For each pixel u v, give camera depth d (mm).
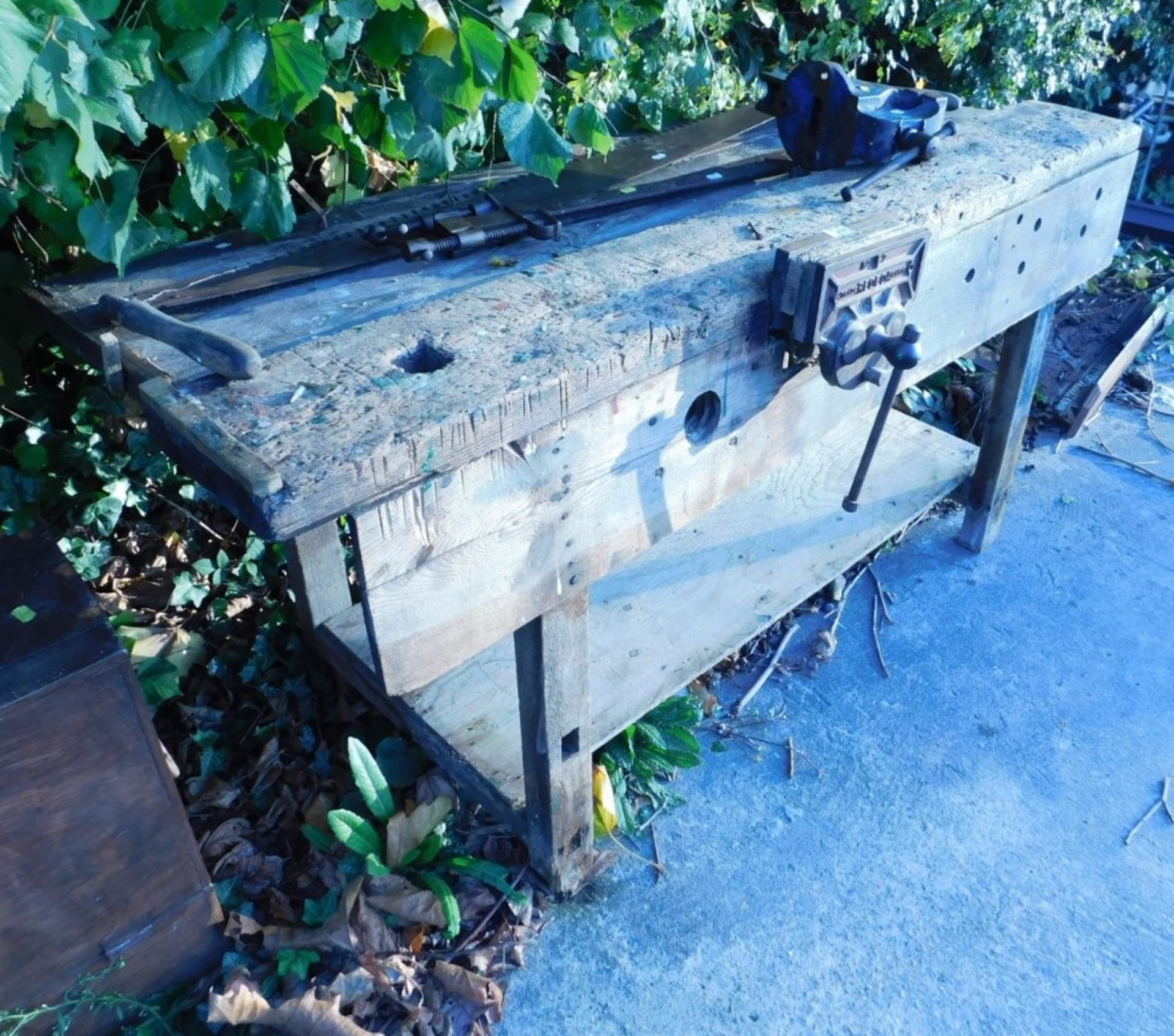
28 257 1841
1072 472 3037
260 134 1616
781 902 1845
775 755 2141
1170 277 3705
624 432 1336
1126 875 1892
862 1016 1665
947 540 2771
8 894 1320
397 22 1453
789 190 1777
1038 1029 1646
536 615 1380
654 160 1966
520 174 1961
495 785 1754
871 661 2383
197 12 1300
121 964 1507
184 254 1605
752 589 2154
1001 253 1854
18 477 1867
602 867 1871
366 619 1170
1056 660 2379
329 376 1187
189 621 2145
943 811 2018
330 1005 1515
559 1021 1657
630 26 2100
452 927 1672
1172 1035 1637
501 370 1185
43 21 1126
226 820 1896
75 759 1290
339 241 1633
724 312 1354
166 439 1156
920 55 3502
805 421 1652
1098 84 4258
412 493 1114
